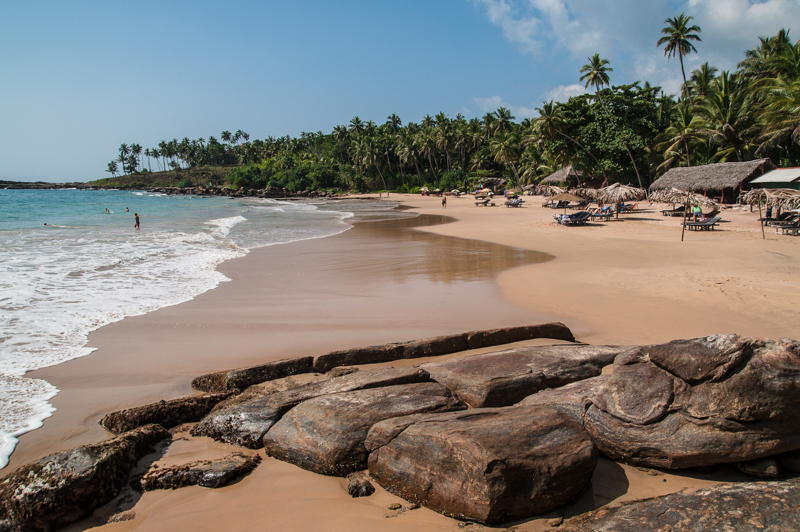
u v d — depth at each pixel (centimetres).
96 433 459
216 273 1333
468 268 1457
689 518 291
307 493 367
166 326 827
